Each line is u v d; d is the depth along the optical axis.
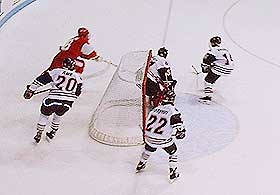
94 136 11.08
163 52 10.46
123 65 11.66
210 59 12.05
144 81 9.98
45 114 10.47
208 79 12.20
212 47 12.16
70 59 10.55
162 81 9.95
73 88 10.46
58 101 10.40
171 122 9.48
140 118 11.36
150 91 10.08
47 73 10.60
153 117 9.62
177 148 10.64
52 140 10.95
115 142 10.89
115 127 11.19
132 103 11.52
